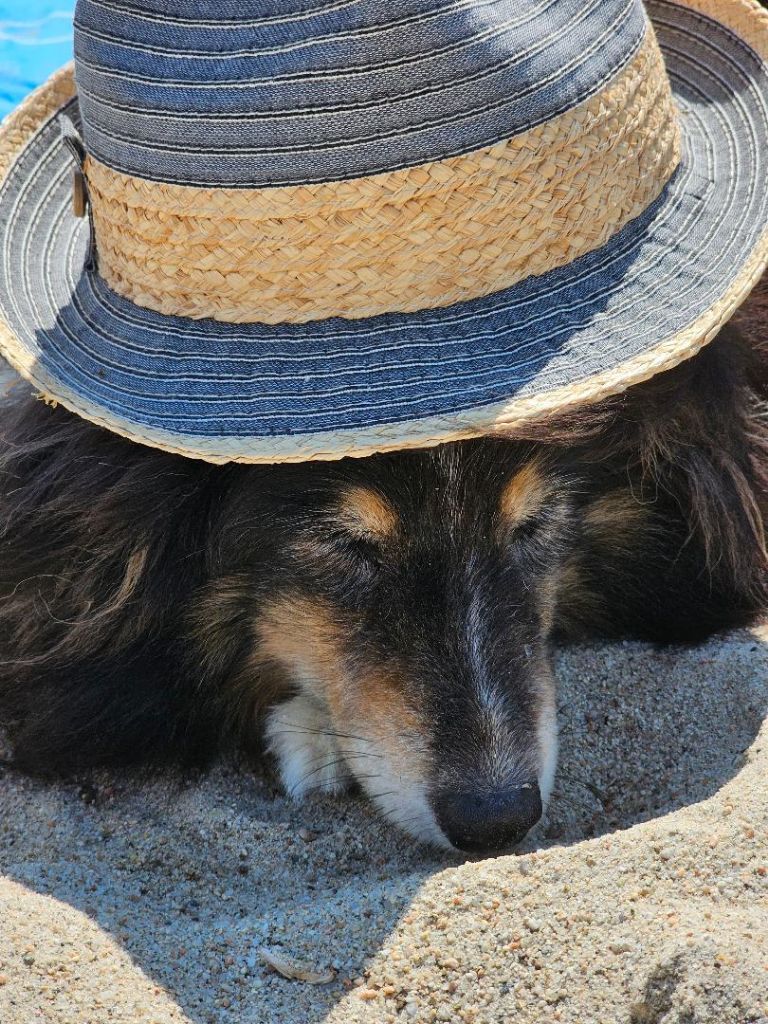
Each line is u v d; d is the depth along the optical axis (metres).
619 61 0.60
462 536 0.63
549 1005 0.53
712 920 0.54
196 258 0.60
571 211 0.59
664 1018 0.52
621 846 0.57
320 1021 0.54
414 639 0.64
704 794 0.63
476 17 0.57
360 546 0.65
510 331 0.59
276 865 0.64
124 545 0.67
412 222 0.58
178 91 0.58
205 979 0.56
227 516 0.66
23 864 0.63
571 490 0.67
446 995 0.54
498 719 0.62
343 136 0.57
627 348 0.59
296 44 0.56
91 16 0.60
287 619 0.67
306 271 0.59
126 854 0.64
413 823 0.63
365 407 0.57
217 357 0.60
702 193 0.64
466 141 0.57
